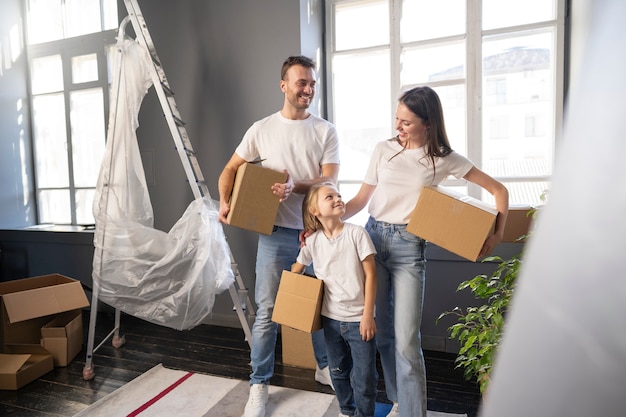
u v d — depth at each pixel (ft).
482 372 4.96
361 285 5.27
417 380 5.07
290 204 6.32
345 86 9.60
